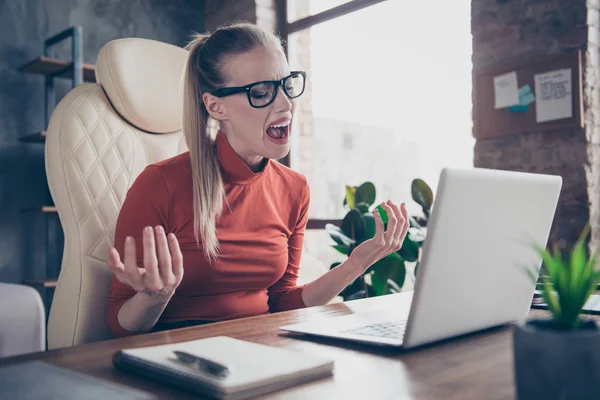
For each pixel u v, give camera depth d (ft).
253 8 12.21
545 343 1.40
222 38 3.93
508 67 8.35
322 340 2.51
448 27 9.34
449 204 2.10
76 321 4.16
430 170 9.59
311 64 12.02
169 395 1.72
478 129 8.71
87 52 11.69
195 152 3.92
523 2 8.22
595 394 1.38
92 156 4.51
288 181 4.55
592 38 7.70
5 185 10.52
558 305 1.49
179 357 1.92
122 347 2.40
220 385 1.66
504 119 8.41
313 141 11.99
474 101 8.79
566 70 7.73
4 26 10.62
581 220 7.63
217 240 3.93
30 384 1.59
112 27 12.06
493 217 2.33
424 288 2.15
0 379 1.65
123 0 12.23
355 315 3.10
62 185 4.34
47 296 10.72
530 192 2.49
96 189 4.45
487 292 2.49
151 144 4.94
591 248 7.55
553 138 7.93
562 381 1.37
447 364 2.07
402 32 10.09
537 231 2.64
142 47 5.00
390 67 10.30
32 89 10.90
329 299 4.12
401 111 10.10
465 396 1.68
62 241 11.08
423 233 7.61
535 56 8.10
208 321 3.93
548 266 1.52
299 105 12.17
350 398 1.68
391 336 2.46
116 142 4.69
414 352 2.27
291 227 4.56
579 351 1.37
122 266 2.60
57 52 11.16
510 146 8.38
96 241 4.34
